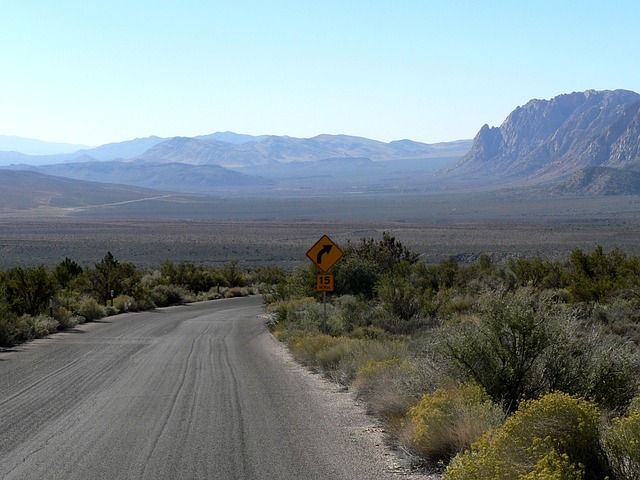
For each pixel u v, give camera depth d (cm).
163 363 1953
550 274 3788
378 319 2736
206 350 2281
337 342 2000
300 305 3506
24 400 1404
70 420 1218
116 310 4131
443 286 3797
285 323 2869
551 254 9538
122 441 1067
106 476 892
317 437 1086
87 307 3684
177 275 6475
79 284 4588
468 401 981
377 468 916
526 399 1066
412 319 2748
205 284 6569
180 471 909
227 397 1429
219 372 1781
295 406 1334
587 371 1071
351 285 4109
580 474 648
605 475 712
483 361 1105
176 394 1461
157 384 1590
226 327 3183
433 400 986
